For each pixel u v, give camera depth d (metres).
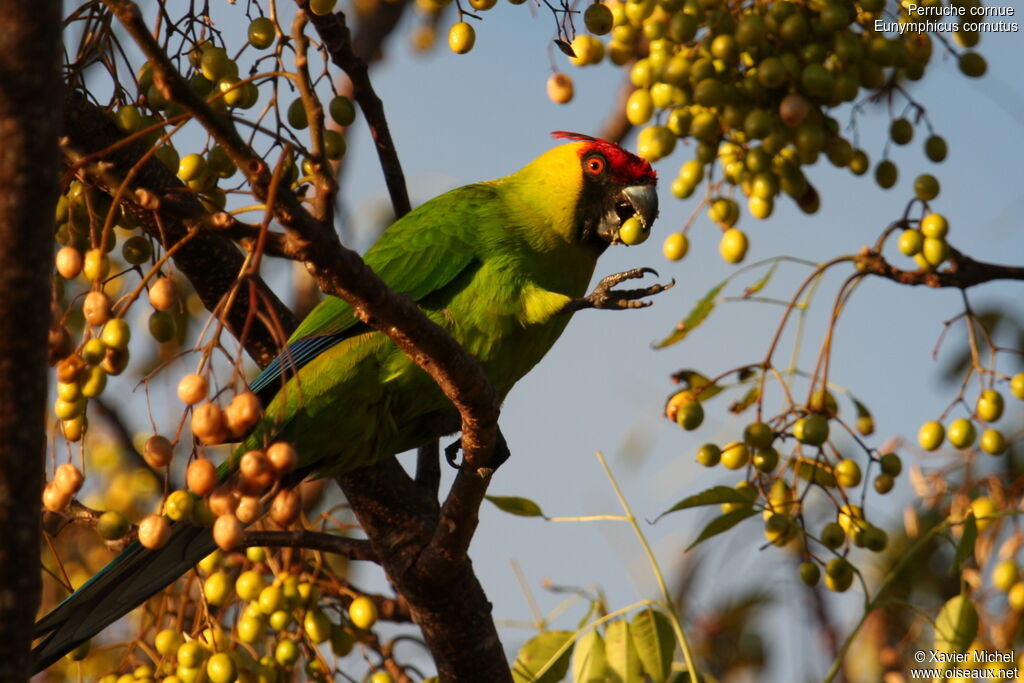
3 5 4.11
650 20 7.68
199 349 4.82
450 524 7.02
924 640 8.42
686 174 7.73
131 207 6.61
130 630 8.87
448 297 8.55
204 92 6.54
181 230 7.31
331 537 7.33
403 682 8.03
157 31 6.75
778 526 7.30
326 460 8.20
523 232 8.84
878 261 7.83
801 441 7.51
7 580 4.48
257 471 4.95
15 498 4.44
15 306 4.30
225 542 4.91
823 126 7.68
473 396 6.02
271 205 4.58
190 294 10.07
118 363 5.43
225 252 7.86
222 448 10.42
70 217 6.49
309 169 4.84
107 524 6.74
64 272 5.17
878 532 7.41
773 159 7.75
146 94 6.73
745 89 7.40
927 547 8.54
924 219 7.80
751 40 7.21
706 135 7.48
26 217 4.24
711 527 7.10
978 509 7.58
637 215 9.20
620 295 7.57
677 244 7.80
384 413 8.10
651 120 7.79
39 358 4.41
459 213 8.72
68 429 5.66
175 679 6.67
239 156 4.65
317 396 7.92
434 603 7.54
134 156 6.68
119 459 10.26
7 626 4.51
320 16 7.25
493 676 7.78
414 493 8.34
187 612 8.51
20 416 4.39
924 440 7.70
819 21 7.34
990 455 7.78
